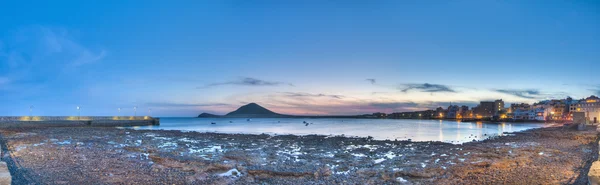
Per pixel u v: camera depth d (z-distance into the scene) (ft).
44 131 204.03
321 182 60.13
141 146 115.14
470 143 138.41
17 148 101.04
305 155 97.50
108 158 82.99
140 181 57.52
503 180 57.00
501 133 239.91
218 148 116.67
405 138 187.83
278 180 61.77
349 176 65.21
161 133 202.28
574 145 115.75
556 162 75.82
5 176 41.11
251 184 58.44
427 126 414.21
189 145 127.03
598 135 158.51
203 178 61.21
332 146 124.57
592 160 77.92
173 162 76.95
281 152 104.53
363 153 103.65
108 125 336.90
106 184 55.11
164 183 56.49
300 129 311.68
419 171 67.36
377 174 66.54
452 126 413.39
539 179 56.70
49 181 56.08
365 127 373.20
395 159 88.07
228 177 63.46
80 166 69.87
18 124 259.60
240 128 333.83
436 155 96.17
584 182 53.06
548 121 557.74
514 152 98.22
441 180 60.29
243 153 97.66
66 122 296.30
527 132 223.51
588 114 392.88
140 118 412.77
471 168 71.10
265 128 336.90
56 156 83.46
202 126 394.93
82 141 134.00
